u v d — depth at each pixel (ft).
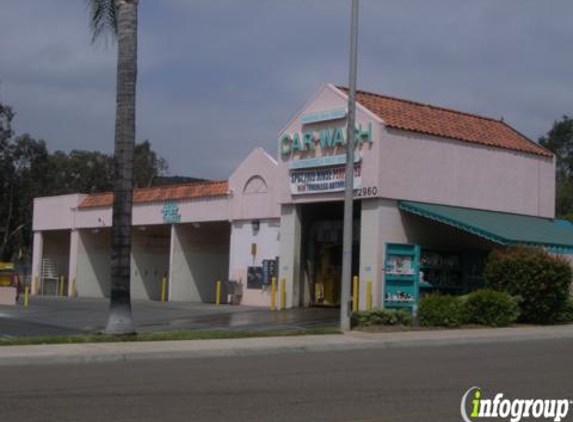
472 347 67.97
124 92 68.39
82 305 120.16
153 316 96.78
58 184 250.16
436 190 102.78
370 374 47.85
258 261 120.47
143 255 155.43
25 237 218.18
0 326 80.79
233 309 109.40
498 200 109.70
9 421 32.32
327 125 104.94
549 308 87.86
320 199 105.09
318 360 56.75
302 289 110.32
